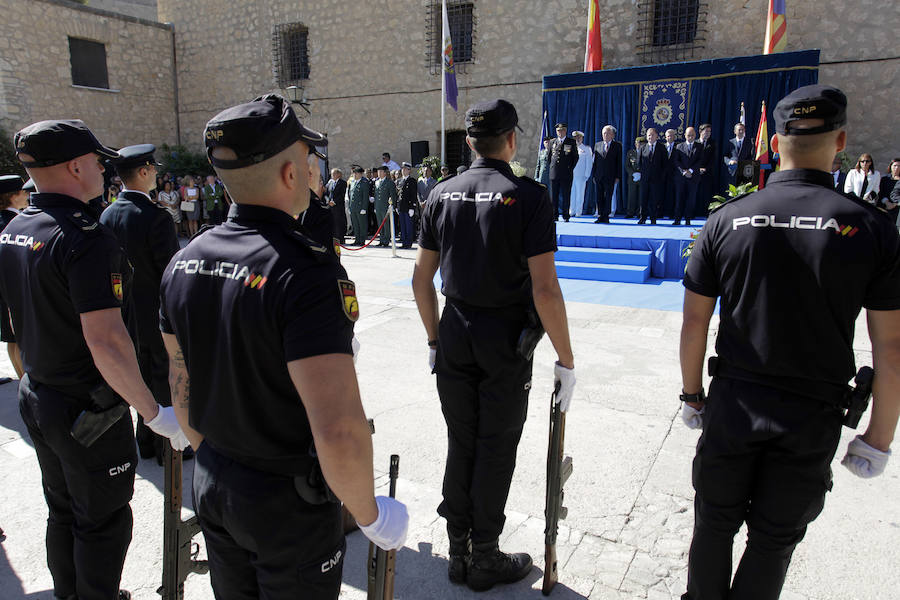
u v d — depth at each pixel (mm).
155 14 26672
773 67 11477
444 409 2465
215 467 1426
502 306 2287
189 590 2510
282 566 1390
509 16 14852
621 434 3836
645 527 2869
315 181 1521
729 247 1774
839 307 1641
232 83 18891
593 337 6020
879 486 3193
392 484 1665
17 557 2719
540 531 2846
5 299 2072
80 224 1946
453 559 2506
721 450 1811
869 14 11586
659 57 13453
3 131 15453
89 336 1872
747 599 1814
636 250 9453
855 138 12008
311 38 17516
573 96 13375
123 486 2135
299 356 1205
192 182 14867
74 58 17078
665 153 10945
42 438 2115
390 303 7578
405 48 16234
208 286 1349
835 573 2523
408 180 13227
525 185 2195
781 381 1721
